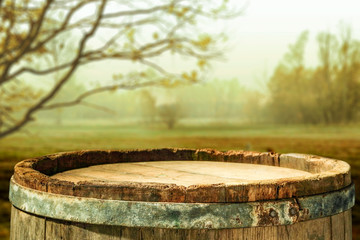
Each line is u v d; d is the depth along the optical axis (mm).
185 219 1189
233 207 1201
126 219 1210
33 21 6438
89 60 6652
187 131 36500
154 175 1789
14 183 1486
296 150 16438
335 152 16219
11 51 6324
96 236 1242
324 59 34094
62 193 1286
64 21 6586
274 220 1225
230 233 1209
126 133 33375
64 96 28469
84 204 1241
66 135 30516
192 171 1912
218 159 2271
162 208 1196
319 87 35562
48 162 1810
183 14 6336
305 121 37062
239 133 31734
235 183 1229
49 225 1315
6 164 12891
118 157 2205
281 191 1249
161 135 30562
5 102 6852
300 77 36531
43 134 31625
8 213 7012
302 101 37250
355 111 34125
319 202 1306
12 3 6207
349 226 1498
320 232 1324
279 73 37938
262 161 2156
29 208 1363
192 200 1201
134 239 1217
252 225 1209
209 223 1190
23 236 1411
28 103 7102
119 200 1222
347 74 33469
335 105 35000
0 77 6387
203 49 6223
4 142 22141
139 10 6547
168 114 37469
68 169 1956
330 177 1363
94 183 1263
